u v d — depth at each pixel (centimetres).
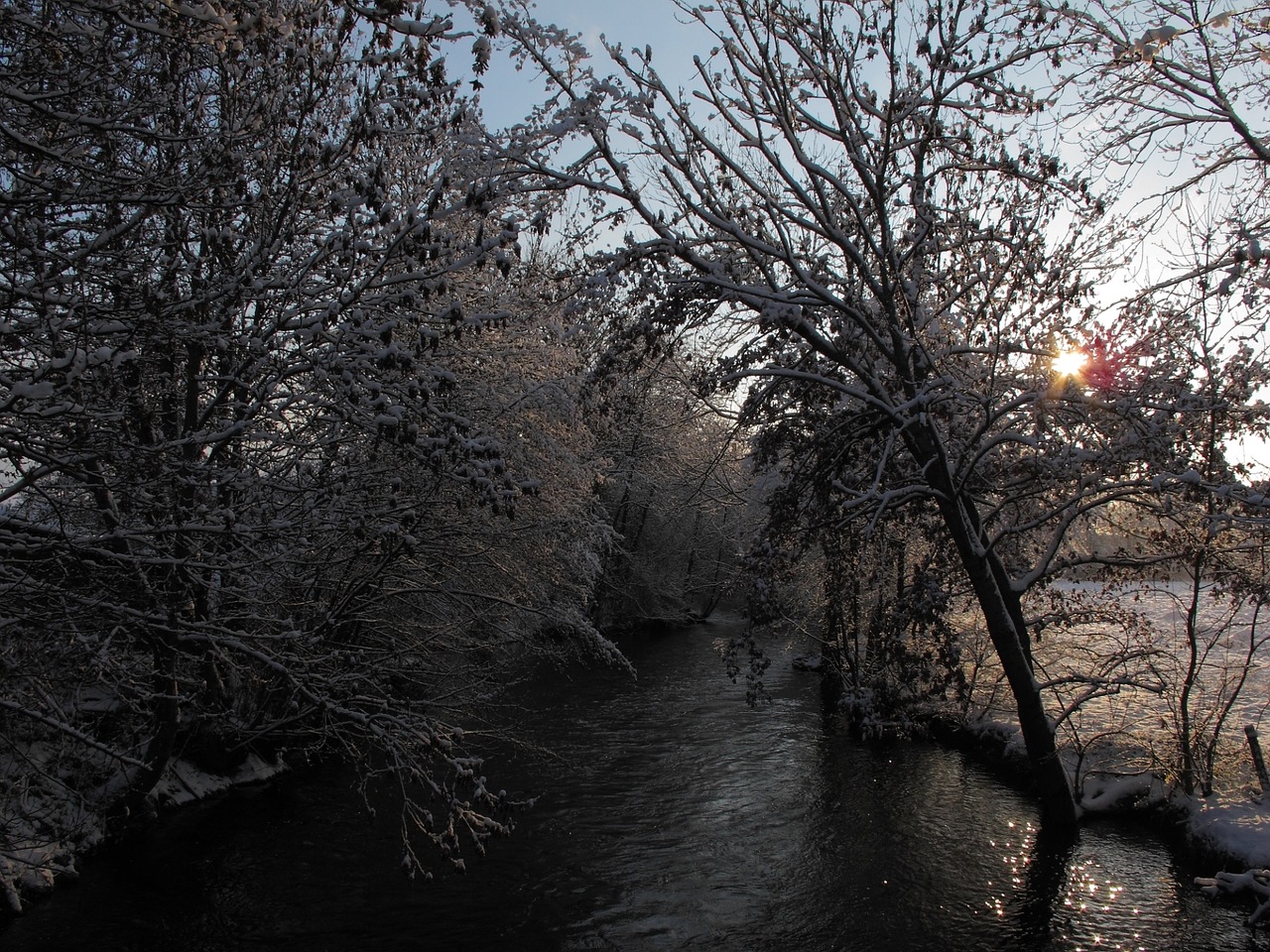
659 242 1041
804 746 1734
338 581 1214
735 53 1073
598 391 1188
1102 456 1085
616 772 1559
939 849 1210
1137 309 1093
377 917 1003
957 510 1148
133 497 748
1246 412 1098
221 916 991
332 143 806
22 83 659
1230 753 1283
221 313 772
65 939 928
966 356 1266
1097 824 1248
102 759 1138
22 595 740
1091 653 1429
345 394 758
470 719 1794
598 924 1002
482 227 712
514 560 1565
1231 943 930
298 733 1277
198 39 526
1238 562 1213
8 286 652
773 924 1005
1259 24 834
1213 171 945
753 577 1245
